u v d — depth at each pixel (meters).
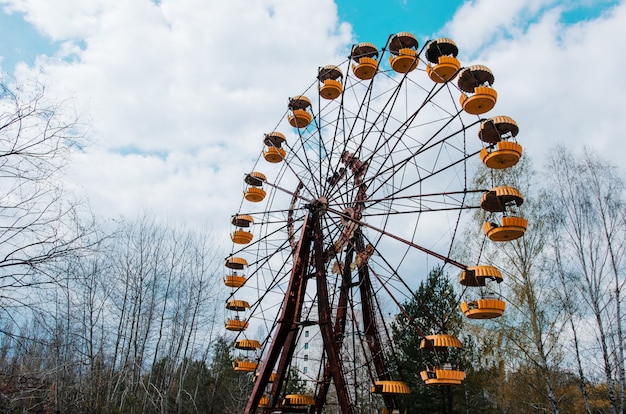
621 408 24.94
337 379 19.45
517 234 19.55
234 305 26.28
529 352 29.70
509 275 30.50
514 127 19.62
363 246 23.97
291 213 26.41
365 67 24.19
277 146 27.98
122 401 34.34
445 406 33.22
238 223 28.52
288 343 21.52
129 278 42.12
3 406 20.22
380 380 22.50
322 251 22.38
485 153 19.58
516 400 31.94
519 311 29.72
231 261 27.33
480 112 19.86
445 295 35.41
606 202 29.22
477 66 19.78
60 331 26.16
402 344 35.00
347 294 24.00
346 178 25.50
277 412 20.48
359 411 38.44
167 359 42.69
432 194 21.48
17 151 13.65
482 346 33.19
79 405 32.88
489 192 19.56
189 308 44.41
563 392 30.95
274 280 25.73
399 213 22.44
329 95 26.09
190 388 47.19
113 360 36.66
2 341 17.02
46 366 28.20
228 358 49.53
